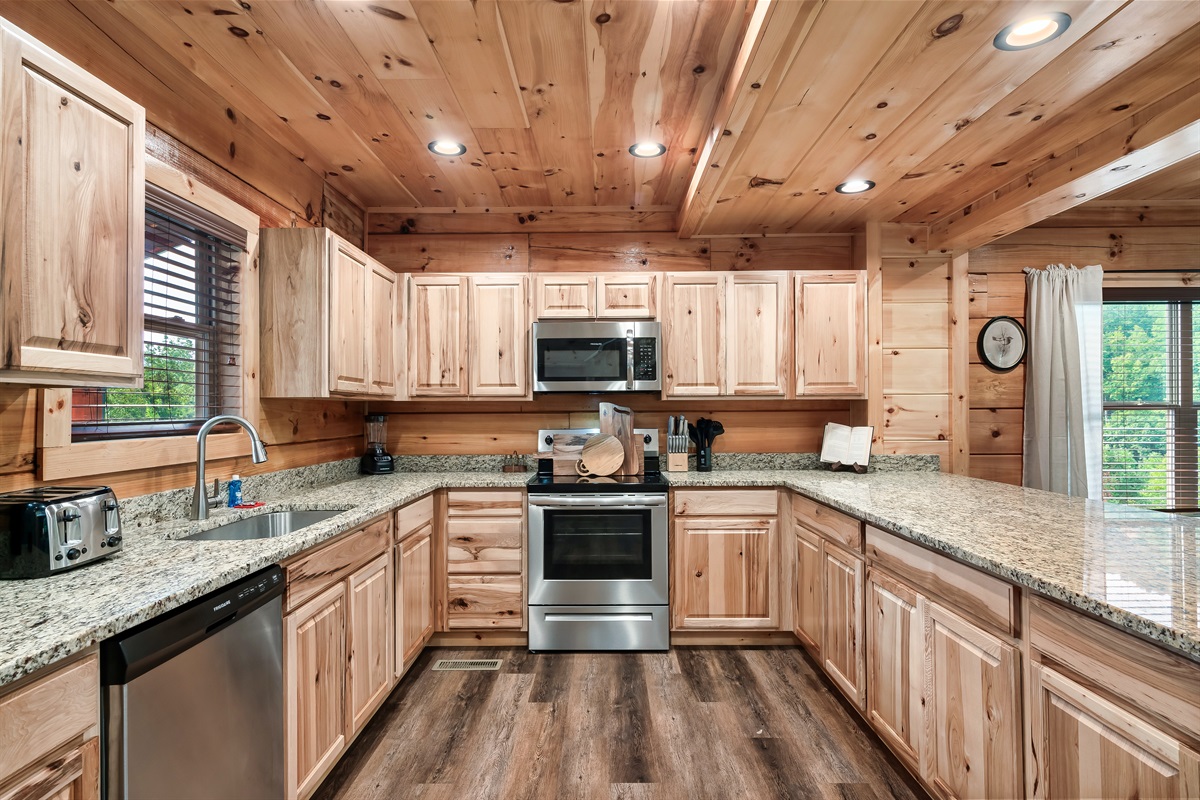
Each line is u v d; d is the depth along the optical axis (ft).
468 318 10.28
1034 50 5.26
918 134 6.95
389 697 7.69
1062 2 4.60
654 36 5.74
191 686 3.75
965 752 4.65
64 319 3.76
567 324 10.03
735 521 9.36
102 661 3.16
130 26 5.52
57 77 3.70
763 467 11.10
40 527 3.92
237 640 4.24
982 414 10.91
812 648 8.28
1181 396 11.05
